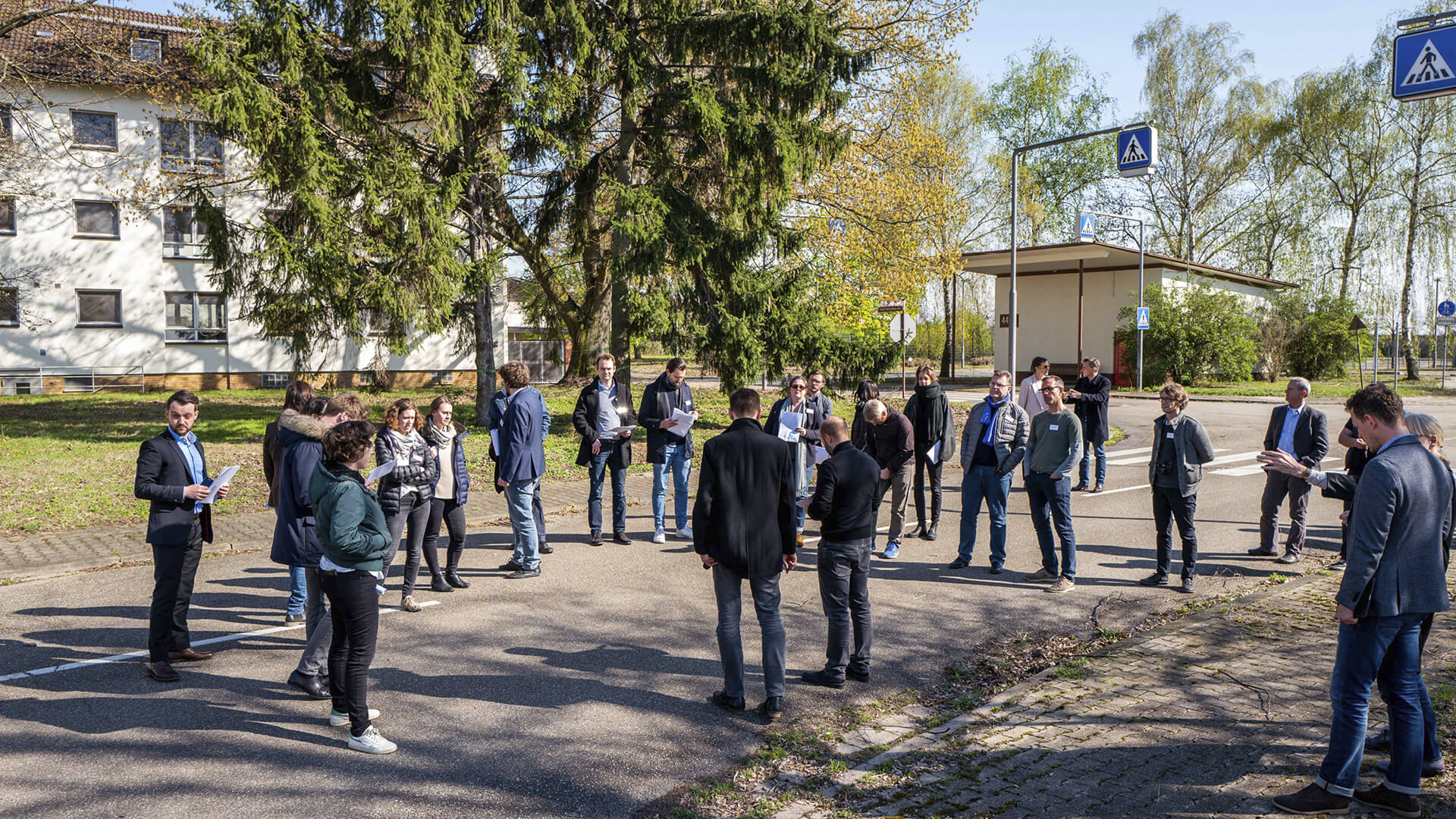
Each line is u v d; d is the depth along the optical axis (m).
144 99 28.50
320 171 14.09
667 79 16.58
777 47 16.06
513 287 32.69
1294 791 3.93
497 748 4.47
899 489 8.62
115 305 29.17
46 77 21.72
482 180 17.06
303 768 4.23
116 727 4.70
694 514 4.96
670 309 16.44
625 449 9.35
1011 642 6.22
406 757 4.37
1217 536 9.73
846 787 4.07
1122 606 7.09
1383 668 3.80
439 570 7.46
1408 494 3.67
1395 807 3.70
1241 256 42.41
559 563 8.44
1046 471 7.59
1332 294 38.00
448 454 7.36
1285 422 8.48
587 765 4.29
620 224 15.47
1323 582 7.71
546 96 15.62
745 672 5.61
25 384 27.95
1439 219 36.22
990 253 34.31
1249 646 5.95
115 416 20.61
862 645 5.50
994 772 4.18
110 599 7.20
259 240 15.12
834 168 21.88
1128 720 4.75
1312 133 37.88
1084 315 37.88
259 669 5.64
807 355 17.23
